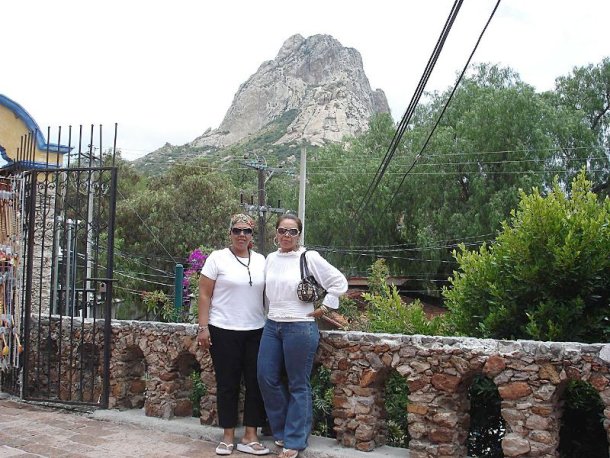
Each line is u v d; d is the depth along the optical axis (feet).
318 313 16.03
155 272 97.81
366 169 95.61
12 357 24.04
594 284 18.99
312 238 100.22
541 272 19.38
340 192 97.71
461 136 90.68
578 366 13.08
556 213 19.94
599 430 18.49
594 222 19.10
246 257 17.71
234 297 17.19
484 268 21.53
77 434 18.81
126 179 116.47
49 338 23.29
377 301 27.14
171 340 20.03
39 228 31.81
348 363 16.37
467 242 82.64
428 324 23.91
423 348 15.15
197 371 24.80
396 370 15.67
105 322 21.58
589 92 99.04
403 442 21.11
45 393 24.97
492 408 19.98
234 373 16.99
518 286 20.06
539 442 13.41
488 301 20.66
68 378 24.40
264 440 17.65
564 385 13.78
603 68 98.94
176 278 49.01
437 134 89.56
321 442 16.80
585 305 19.20
